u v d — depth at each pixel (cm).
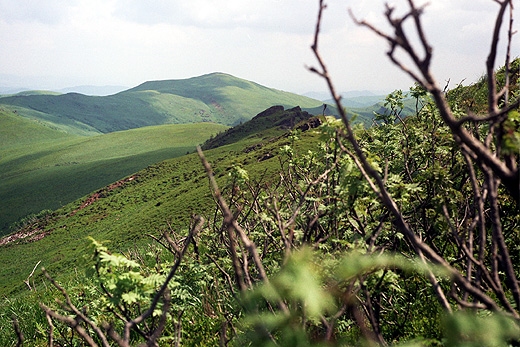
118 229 6875
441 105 131
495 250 186
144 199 9706
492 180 173
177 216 5716
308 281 99
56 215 10575
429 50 119
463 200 381
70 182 16075
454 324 105
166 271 448
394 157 549
